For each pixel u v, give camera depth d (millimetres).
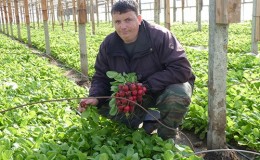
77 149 4074
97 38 20203
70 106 6551
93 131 4648
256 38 8859
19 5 42125
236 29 23031
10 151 3820
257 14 8695
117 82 4277
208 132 4746
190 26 28938
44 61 11867
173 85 4289
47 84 7820
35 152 4082
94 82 4785
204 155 4789
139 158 4129
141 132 4602
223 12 4195
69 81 8578
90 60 11859
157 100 4371
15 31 32969
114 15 4254
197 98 6172
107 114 4805
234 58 10594
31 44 19000
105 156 3773
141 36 4371
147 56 4426
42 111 5824
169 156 3850
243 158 4926
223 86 4516
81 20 9398
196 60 10859
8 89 7195
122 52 4488
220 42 4391
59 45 16625
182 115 4352
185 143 5422
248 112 5473
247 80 7527
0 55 12789
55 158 3955
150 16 47594
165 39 4375
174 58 4293
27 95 6812
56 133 4742
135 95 4035
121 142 4492
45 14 14188
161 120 4484
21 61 11680
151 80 4312
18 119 5355
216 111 4570
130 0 4254
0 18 36000
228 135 5191
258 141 4891
